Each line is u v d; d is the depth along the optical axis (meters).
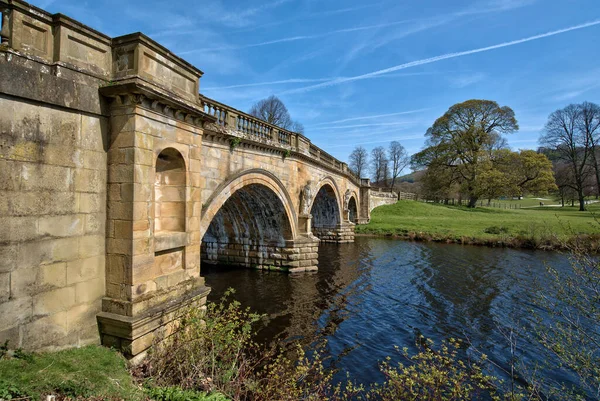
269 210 19.09
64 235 6.06
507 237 30.28
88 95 6.37
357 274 20.45
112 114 6.79
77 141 6.25
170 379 6.53
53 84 5.73
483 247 29.69
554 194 56.22
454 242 32.22
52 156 5.83
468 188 50.91
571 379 9.01
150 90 6.65
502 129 50.84
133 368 6.45
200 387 6.38
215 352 7.43
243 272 19.84
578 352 6.40
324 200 32.84
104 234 6.82
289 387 7.30
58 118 5.92
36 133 5.57
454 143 52.19
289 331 12.18
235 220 20.33
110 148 6.81
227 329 8.06
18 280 5.37
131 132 6.62
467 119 51.31
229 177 13.52
